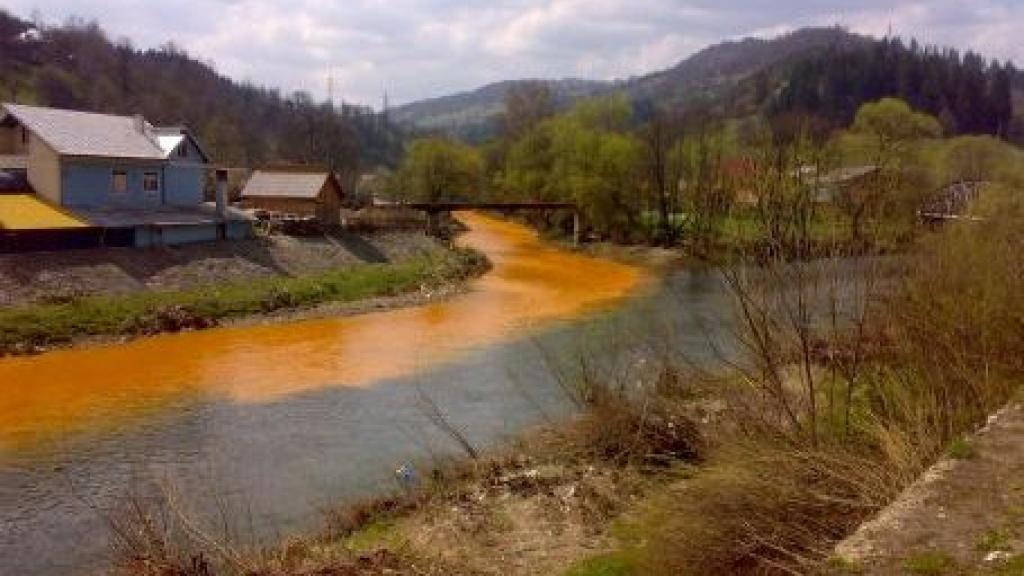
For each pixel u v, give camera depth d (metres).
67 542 16.23
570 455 16.17
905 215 11.92
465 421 23.70
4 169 45.72
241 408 26.02
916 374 10.15
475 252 65.94
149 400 27.00
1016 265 11.11
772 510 8.45
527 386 27.58
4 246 39.22
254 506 17.59
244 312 40.59
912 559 6.17
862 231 10.66
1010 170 51.16
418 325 40.38
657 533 9.98
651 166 76.62
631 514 13.28
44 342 33.81
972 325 10.16
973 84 145.62
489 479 15.70
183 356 33.28
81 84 126.00
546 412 23.88
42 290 37.12
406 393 27.52
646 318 40.22
